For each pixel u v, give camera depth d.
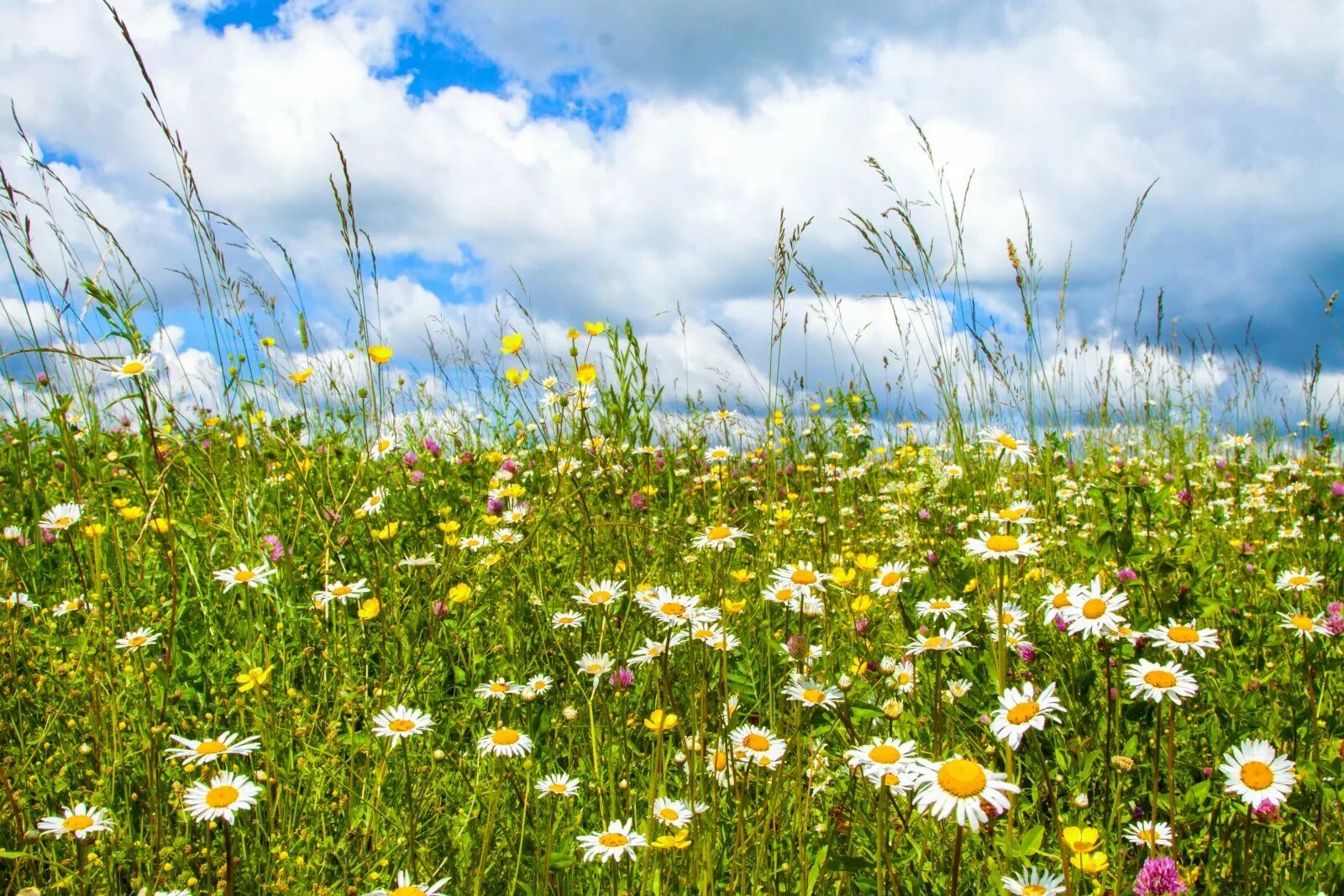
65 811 0.63
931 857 0.66
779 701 0.80
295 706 0.79
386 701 0.82
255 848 0.68
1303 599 0.97
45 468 1.27
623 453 1.43
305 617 0.97
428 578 1.04
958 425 1.55
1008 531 1.01
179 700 0.79
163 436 1.15
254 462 1.34
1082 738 0.77
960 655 0.83
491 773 0.73
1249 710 0.77
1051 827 0.69
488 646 0.96
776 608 0.95
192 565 1.02
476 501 1.31
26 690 0.79
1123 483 0.95
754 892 0.61
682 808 0.64
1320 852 0.66
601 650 0.83
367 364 1.24
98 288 0.78
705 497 1.47
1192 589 0.92
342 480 1.39
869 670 0.79
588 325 1.29
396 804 0.73
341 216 1.20
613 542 1.12
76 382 1.20
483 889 0.66
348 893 0.62
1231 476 1.75
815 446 1.74
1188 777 0.77
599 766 0.73
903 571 0.91
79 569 0.91
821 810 0.71
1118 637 0.70
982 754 0.75
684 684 0.82
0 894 0.65
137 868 0.63
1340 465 1.78
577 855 0.69
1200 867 0.67
